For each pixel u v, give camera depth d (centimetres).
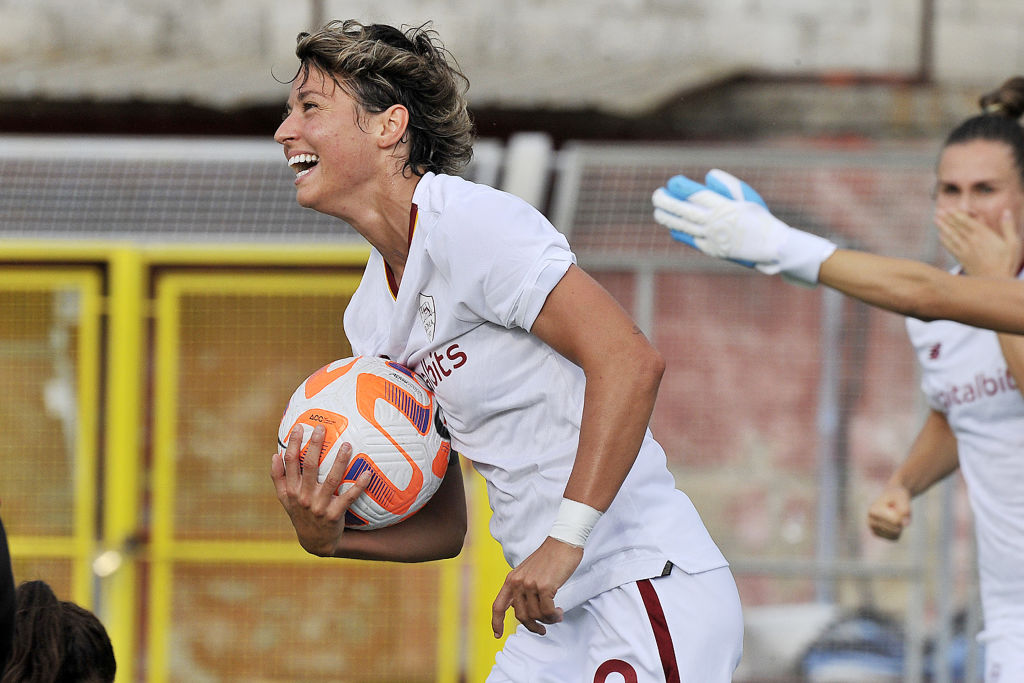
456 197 824
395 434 884
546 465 858
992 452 1248
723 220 927
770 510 2288
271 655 2139
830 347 2281
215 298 2147
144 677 2141
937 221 1148
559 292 804
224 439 2139
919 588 2155
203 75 3569
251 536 2138
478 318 842
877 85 3788
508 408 863
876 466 2278
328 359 2139
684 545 867
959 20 3806
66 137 3375
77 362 2147
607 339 791
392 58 855
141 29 3950
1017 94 1316
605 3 3888
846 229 2228
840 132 3753
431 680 2123
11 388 2150
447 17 3909
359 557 978
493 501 909
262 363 2141
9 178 2242
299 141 863
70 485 2136
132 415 2106
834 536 2278
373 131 859
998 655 1243
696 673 847
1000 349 1204
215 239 2173
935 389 1310
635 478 869
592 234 2202
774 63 3806
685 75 3475
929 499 2356
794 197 2227
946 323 1285
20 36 3928
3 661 667
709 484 2297
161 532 2130
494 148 2283
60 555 2122
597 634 873
